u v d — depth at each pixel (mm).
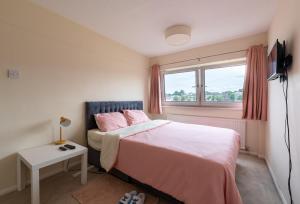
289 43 1486
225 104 3238
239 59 3029
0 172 1712
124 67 3363
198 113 3521
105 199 1646
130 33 2732
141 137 2016
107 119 2525
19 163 1771
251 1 1868
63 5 1956
